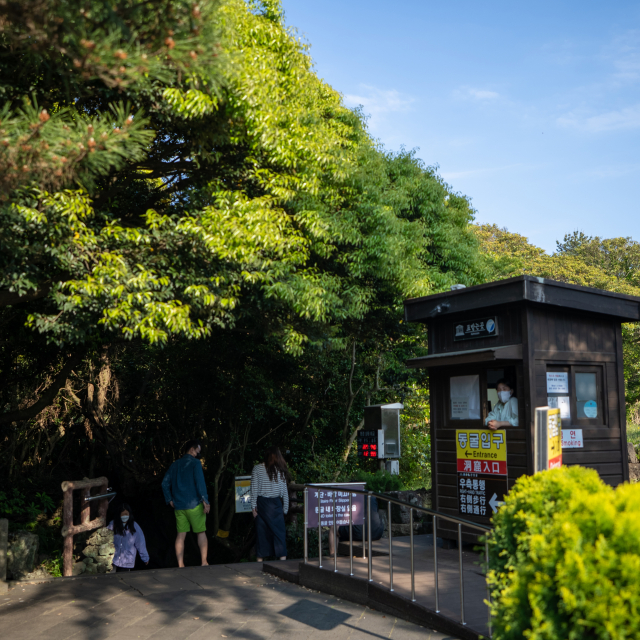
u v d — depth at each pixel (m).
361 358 15.62
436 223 13.62
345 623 5.18
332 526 7.16
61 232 6.55
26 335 9.86
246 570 7.36
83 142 4.04
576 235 55.38
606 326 7.68
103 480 9.33
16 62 6.09
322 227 8.80
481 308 7.36
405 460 16.75
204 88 7.20
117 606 5.80
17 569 8.30
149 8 3.74
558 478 2.95
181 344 13.35
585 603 2.29
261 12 9.60
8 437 13.67
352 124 12.19
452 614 4.86
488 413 7.40
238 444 14.34
